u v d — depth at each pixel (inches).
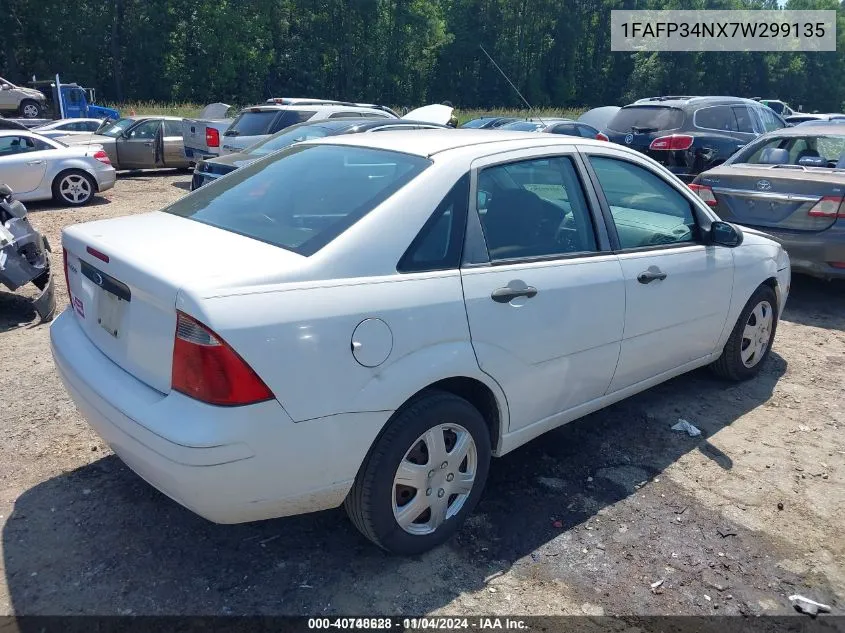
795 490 140.7
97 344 114.9
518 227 126.0
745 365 188.9
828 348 222.1
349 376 99.3
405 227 109.2
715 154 411.2
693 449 155.7
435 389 114.0
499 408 122.3
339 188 118.2
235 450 91.7
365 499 106.7
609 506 133.3
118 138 652.1
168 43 2005.4
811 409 177.2
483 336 114.6
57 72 1940.2
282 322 93.6
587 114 702.5
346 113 478.9
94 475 137.4
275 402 93.4
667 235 156.9
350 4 2231.8
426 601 107.0
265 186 128.8
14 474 136.7
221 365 90.2
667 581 113.4
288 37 2245.3
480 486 123.1
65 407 165.0
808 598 110.7
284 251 103.4
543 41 2404.0
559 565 116.3
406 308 104.7
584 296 130.9
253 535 121.3
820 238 241.4
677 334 157.5
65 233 124.8
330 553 117.3
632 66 2716.5
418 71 2399.1
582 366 135.0
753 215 259.3
